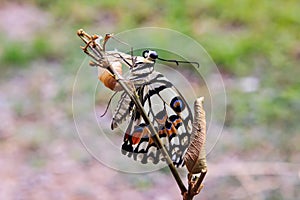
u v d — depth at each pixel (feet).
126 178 13.05
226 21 21.75
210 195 11.41
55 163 13.94
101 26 21.88
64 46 20.17
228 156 13.16
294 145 13.52
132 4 23.07
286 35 20.54
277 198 11.09
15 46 19.77
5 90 17.66
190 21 21.88
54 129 15.37
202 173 3.48
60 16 22.82
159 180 12.85
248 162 12.76
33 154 14.42
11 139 15.06
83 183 13.10
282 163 12.66
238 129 14.40
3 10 23.66
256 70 18.15
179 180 3.50
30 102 16.84
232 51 18.97
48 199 12.62
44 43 19.92
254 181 11.73
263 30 20.93
